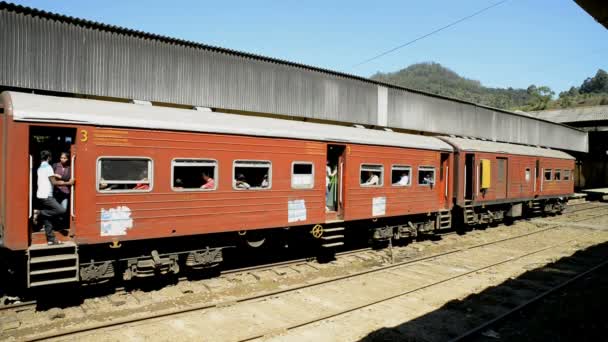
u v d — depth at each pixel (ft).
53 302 25.57
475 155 56.24
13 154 22.44
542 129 96.89
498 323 24.64
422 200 48.34
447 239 52.21
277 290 28.89
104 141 25.32
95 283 26.21
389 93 57.93
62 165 24.63
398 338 22.31
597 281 34.53
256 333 22.20
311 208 36.58
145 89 35.88
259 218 32.91
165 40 36.94
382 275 34.60
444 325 24.45
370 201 41.70
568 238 56.13
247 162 32.09
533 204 74.38
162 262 28.25
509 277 35.22
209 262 30.91
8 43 29.48
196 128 29.09
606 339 22.80
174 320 23.53
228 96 41.19
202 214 29.58
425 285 31.42
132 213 26.40
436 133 66.13
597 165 153.99
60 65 31.65
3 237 22.67
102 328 21.80
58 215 23.85
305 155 36.04
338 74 51.19
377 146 42.45
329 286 31.09
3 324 21.98
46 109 23.63
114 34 34.27
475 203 56.29
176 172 30.04
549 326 24.56
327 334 22.49
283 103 45.73
